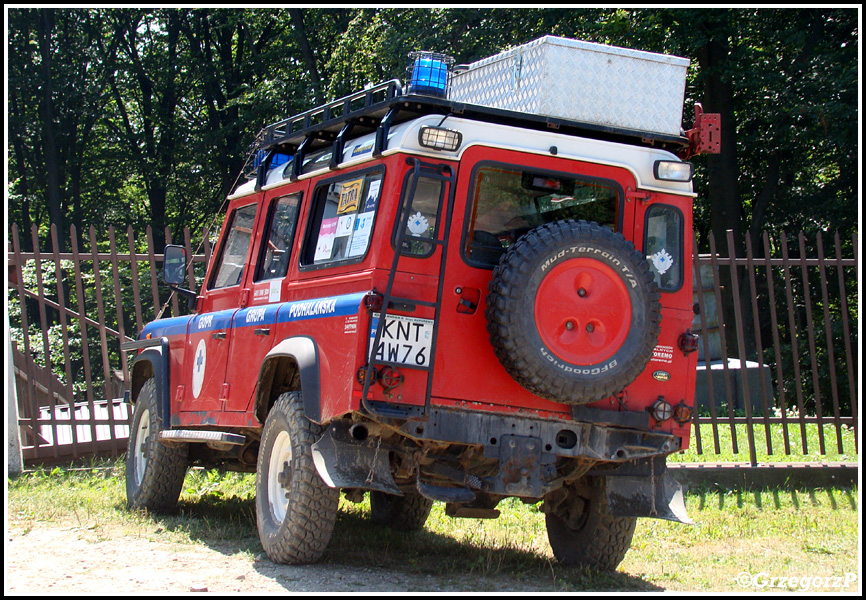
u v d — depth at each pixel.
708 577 6.26
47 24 34.50
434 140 5.47
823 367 21.25
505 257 5.36
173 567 5.71
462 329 5.53
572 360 5.33
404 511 7.78
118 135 38.03
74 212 37.31
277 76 33.53
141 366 8.81
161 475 7.88
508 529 7.96
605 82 6.07
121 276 28.53
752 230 25.20
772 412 14.83
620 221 5.96
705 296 16.22
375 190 5.67
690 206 6.18
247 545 6.52
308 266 6.23
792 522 8.23
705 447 11.99
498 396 5.57
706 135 6.27
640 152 6.06
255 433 7.13
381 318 5.26
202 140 34.94
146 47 38.69
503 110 5.79
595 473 5.99
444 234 5.51
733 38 23.62
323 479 5.41
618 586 5.88
